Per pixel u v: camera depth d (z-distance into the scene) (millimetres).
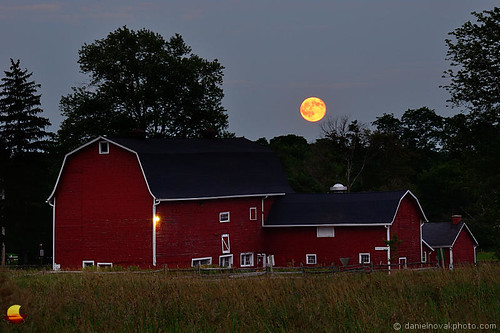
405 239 75250
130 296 29000
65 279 38656
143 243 66812
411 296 29156
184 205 69125
